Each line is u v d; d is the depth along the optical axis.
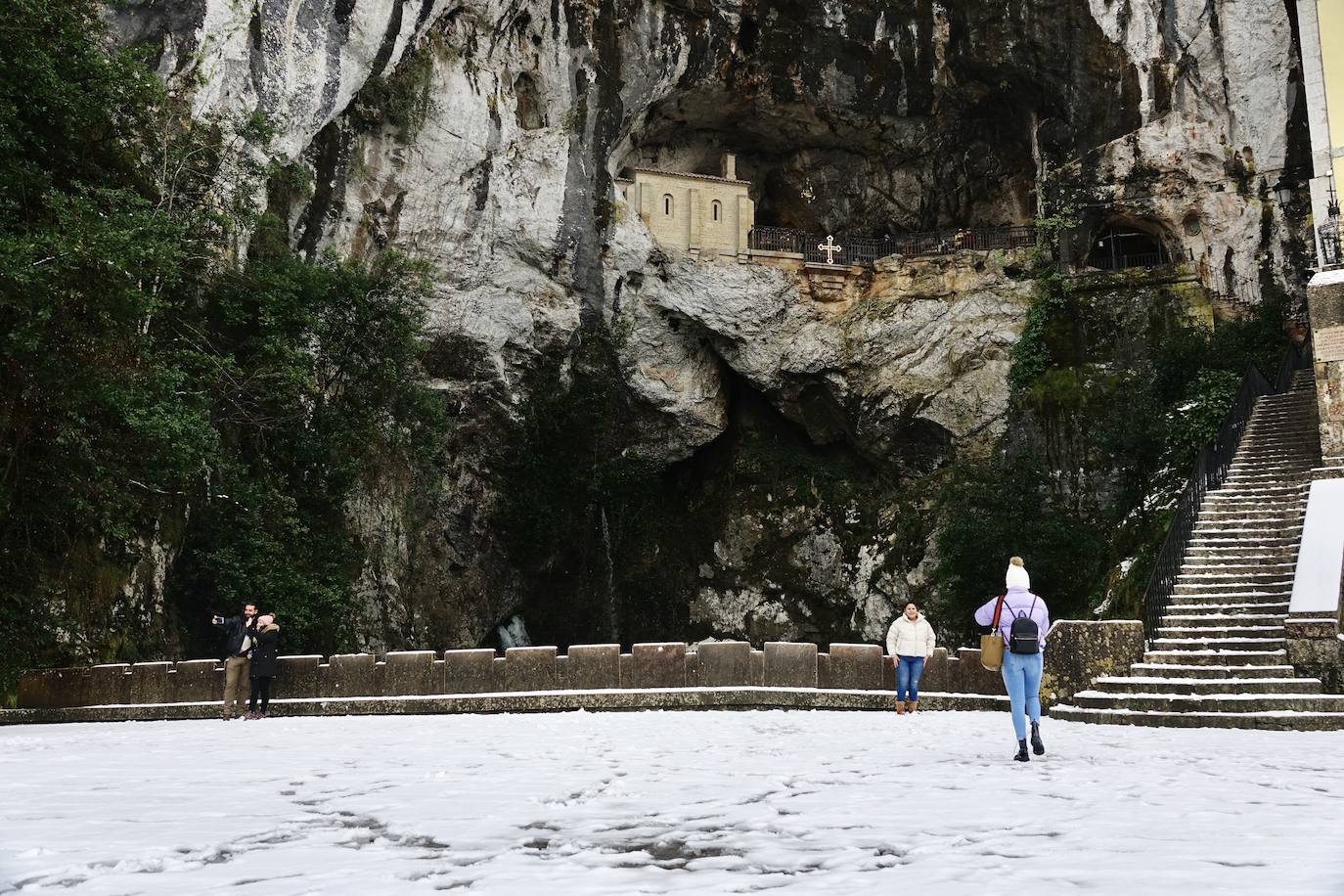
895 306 37.75
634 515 37.47
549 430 35.47
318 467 25.73
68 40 16.88
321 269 26.27
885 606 35.97
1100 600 24.11
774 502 38.81
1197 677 13.88
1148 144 34.00
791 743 9.95
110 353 16.00
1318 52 23.08
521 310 33.78
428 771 7.53
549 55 34.66
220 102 25.25
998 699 15.90
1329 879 3.61
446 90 31.89
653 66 35.81
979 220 40.91
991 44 36.09
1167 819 5.10
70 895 3.54
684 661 16.45
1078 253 35.16
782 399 38.56
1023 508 28.19
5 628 17.56
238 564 22.62
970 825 4.97
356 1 28.19
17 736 12.58
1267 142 32.84
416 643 31.22
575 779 6.96
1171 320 33.06
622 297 36.16
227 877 3.83
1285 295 31.27
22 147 15.97
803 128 39.91
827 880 3.75
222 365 20.75
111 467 17.69
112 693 17.75
